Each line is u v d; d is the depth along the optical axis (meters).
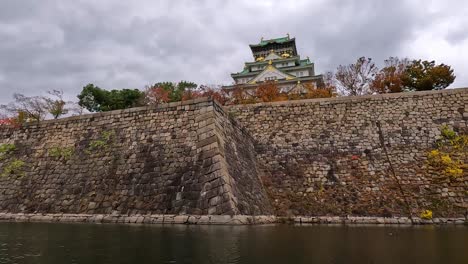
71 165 15.53
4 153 17.50
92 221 12.55
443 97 17.17
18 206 14.77
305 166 16.48
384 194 14.38
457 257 6.23
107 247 7.02
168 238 8.17
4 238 8.36
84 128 16.77
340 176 15.62
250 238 8.30
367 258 6.11
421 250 6.91
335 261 5.82
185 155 13.42
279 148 17.61
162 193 12.62
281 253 6.51
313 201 14.85
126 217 12.31
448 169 14.49
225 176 11.93
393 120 17.12
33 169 16.17
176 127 14.60
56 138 17.06
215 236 8.55
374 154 16.12
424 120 16.73
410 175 14.86
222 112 15.27
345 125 17.58
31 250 6.74
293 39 65.69
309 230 10.56
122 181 13.80
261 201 14.29
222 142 13.57
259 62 60.19
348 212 14.00
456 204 13.39
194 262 5.67
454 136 15.75
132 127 15.65
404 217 13.20
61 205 14.03
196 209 11.56
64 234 9.02
